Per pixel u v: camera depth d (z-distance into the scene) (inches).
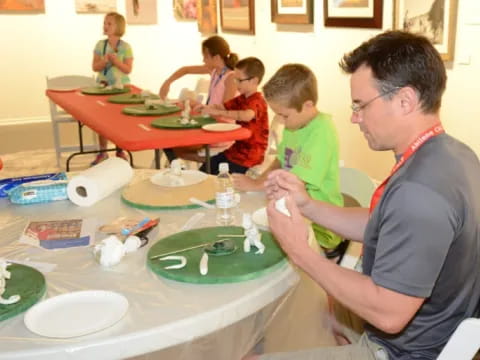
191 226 65.4
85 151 193.5
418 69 46.6
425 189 43.9
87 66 284.4
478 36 119.2
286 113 86.9
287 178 64.9
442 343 50.3
